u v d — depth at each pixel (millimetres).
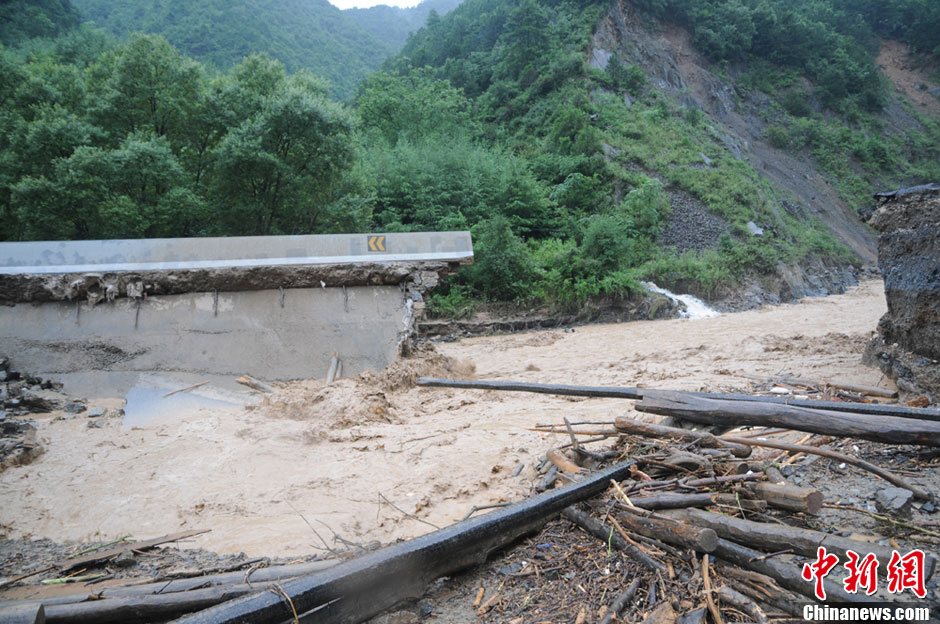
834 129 63594
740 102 64250
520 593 3869
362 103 47281
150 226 19219
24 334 10844
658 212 35906
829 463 5312
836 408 5715
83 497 6227
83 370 10500
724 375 10445
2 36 46406
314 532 5121
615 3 63344
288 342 11156
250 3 128125
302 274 11703
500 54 61906
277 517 5523
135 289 11195
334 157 20516
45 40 46875
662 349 15469
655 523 4102
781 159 57375
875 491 4691
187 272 11359
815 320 21703
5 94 20656
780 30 71062
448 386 10172
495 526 4242
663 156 42312
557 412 8609
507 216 32344
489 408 9148
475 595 3932
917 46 84500
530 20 56406
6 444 7527
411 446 7367
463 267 26047
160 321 11141
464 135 46062
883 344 9086
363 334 11508
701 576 3684
